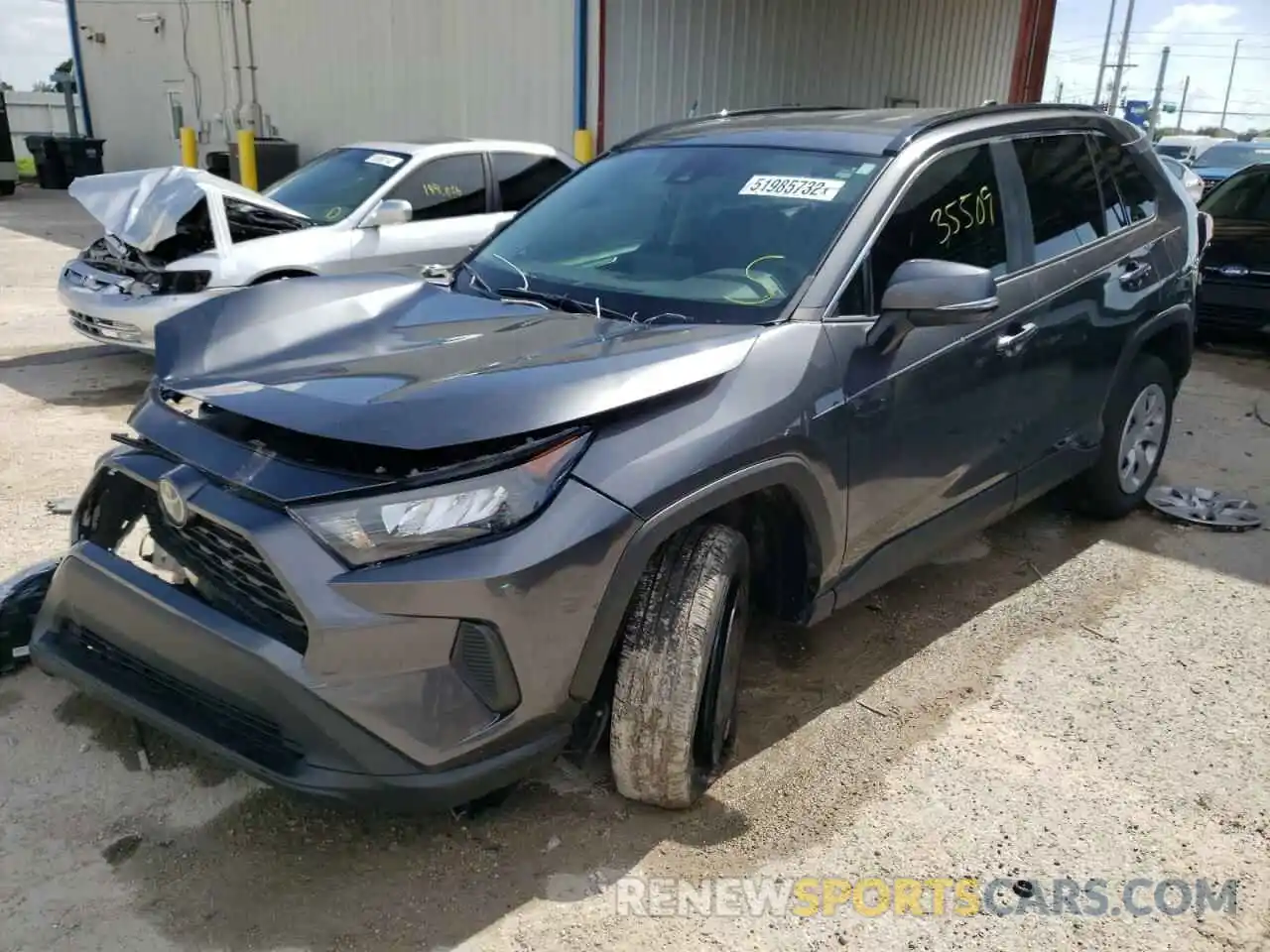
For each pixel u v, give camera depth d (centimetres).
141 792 289
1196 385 800
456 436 230
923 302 293
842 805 295
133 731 316
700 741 283
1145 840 285
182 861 264
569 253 362
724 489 263
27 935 239
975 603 423
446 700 233
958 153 366
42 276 1177
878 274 323
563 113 1283
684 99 1333
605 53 1234
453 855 270
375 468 242
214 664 242
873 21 1555
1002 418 375
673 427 258
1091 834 286
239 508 237
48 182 2292
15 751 305
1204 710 349
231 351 302
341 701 227
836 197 333
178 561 265
